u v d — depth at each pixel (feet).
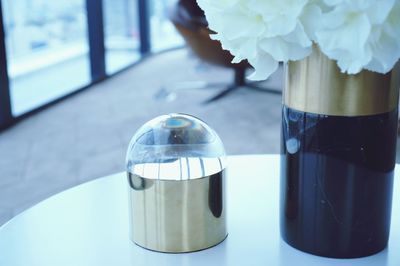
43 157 9.28
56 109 12.32
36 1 13.05
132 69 16.88
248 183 3.53
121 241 2.87
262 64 2.44
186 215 2.70
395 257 2.65
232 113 11.70
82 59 15.03
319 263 2.61
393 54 2.16
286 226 2.76
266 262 2.64
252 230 2.95
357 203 2.54
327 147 2.48
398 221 3.02
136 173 2.75
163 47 19.99
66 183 8.18
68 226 3.03
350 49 2.10
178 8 12.03
